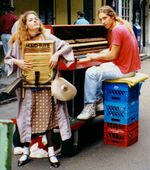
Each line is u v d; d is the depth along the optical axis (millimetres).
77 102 6430
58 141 5930
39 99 5402
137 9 22391
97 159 5789
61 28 6348
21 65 5293
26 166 5508
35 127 5438
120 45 6133
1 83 11398
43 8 17109
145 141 6582
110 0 20828
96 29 7266
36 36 5395
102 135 6879
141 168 5473
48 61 5316
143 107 8953
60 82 5285
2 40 13750
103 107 6488
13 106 9266
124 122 6219
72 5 18766
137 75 6508
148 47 23156
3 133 3412
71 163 5637
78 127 5875
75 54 6445
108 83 6211
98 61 6305
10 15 13570
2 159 3432
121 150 6156
